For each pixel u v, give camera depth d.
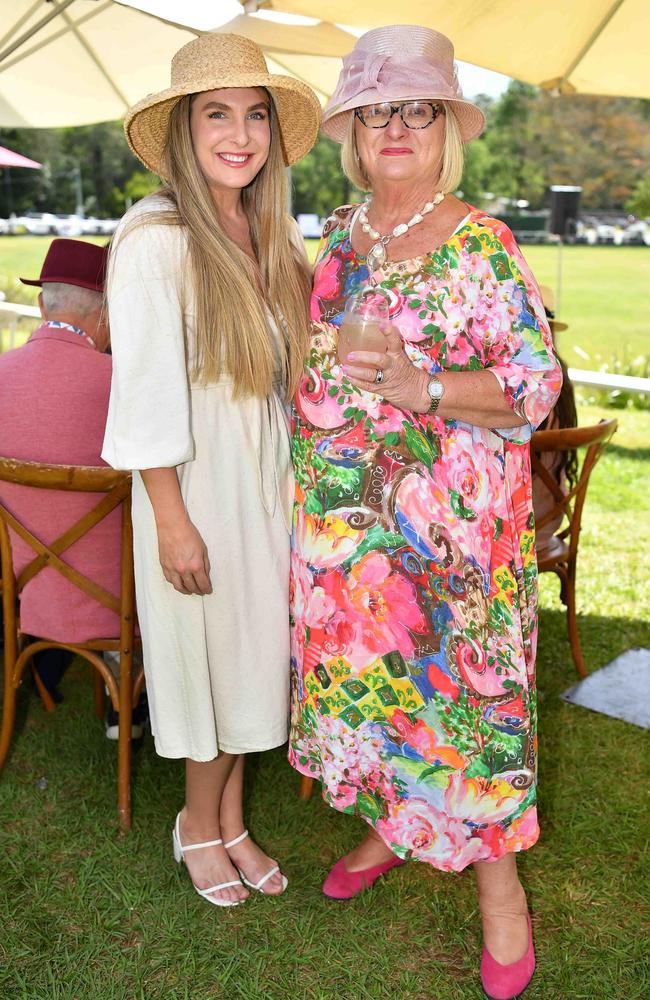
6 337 10.04
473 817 1.99
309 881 2.43
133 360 1.85
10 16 4.12
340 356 1.69
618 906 2.35
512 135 33.78
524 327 1.82
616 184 33.38
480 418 1.81
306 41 4.00
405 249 1.84
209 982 2.12
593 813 2.71
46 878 2.41
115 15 4.30
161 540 1.97
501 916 2.11
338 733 2.04
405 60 1.75
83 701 3.27
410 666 1.93
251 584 2.09
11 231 31.41
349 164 1.96
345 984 2.11
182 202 1.92
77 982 2.09
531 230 32.38
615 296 21.75
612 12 3.00
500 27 3.08
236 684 2.14
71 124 4.92
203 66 1.87
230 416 1.98
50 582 2.53
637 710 3.26
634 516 5.29
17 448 2.43
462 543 1.88
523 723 1.98
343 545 1.94
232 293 1.90
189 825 2.37
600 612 4.05
